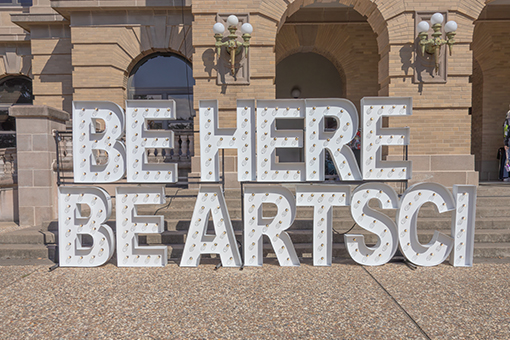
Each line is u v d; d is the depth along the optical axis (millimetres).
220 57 7645
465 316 3338
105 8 9359
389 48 7680
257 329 3115
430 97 7594
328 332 3059
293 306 3582
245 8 7613
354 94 10844
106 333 3070
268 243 5758
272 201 4938
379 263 4938
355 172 4977
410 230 4898
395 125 7637
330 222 4922
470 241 4871
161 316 3379
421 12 7473
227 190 7207
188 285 4215
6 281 4383
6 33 11039
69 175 6938
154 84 10375
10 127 11703
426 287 4094
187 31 9602
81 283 4305
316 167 4973
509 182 9336
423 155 7574
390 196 4945
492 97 10992
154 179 5020
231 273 4672
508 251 5340
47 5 10484
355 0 7797
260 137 4988
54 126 6742
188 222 6043
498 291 3949
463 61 7562
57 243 5750
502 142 11000
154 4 9344
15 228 6344
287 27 10656
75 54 9500
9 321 3295
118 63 9602
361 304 3619
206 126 4992
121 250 4969
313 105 4953
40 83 10453
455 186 4887
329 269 4816
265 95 7750
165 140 4996
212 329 3121
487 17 10445
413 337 2967
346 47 10734
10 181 7262
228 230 4941
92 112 5039
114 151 5059
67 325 3213
